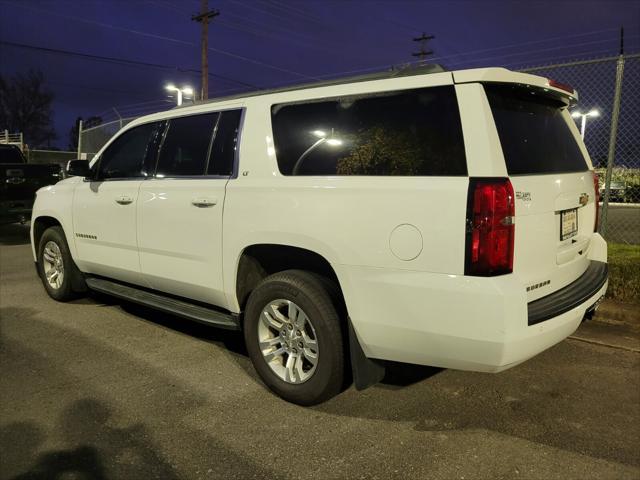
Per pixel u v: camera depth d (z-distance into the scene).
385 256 2.84
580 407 3.37
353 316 3.00
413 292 2.75
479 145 2.67
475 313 2.60
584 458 2.82
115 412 3.31
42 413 3.30
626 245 7.27
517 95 3.13
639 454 2.85
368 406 3.39
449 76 2.83
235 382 3.74
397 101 3.00
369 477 2.66
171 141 4.25
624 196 7.09
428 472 2.70
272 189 3.36
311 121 3.34
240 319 3.76
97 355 4.23
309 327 3.28
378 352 2.99
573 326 3.01
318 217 3.10
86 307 5.56
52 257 5.71
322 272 3.53
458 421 3.20
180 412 3.31
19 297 5.98
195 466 2.76
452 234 2.63
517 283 2.63
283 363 3.51
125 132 4.77
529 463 2.77
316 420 3.22
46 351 4.31
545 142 3.26
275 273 3.51
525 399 3.47
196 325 4.97
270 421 3.21
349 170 3.09
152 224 4.20
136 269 4.46
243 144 3.64
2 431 3.09
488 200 2.58
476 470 2.71
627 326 4.79
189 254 3.92
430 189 2.71
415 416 3.26
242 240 3.51
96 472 2.71
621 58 6.21
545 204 2.94
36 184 10.70
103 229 4.75
